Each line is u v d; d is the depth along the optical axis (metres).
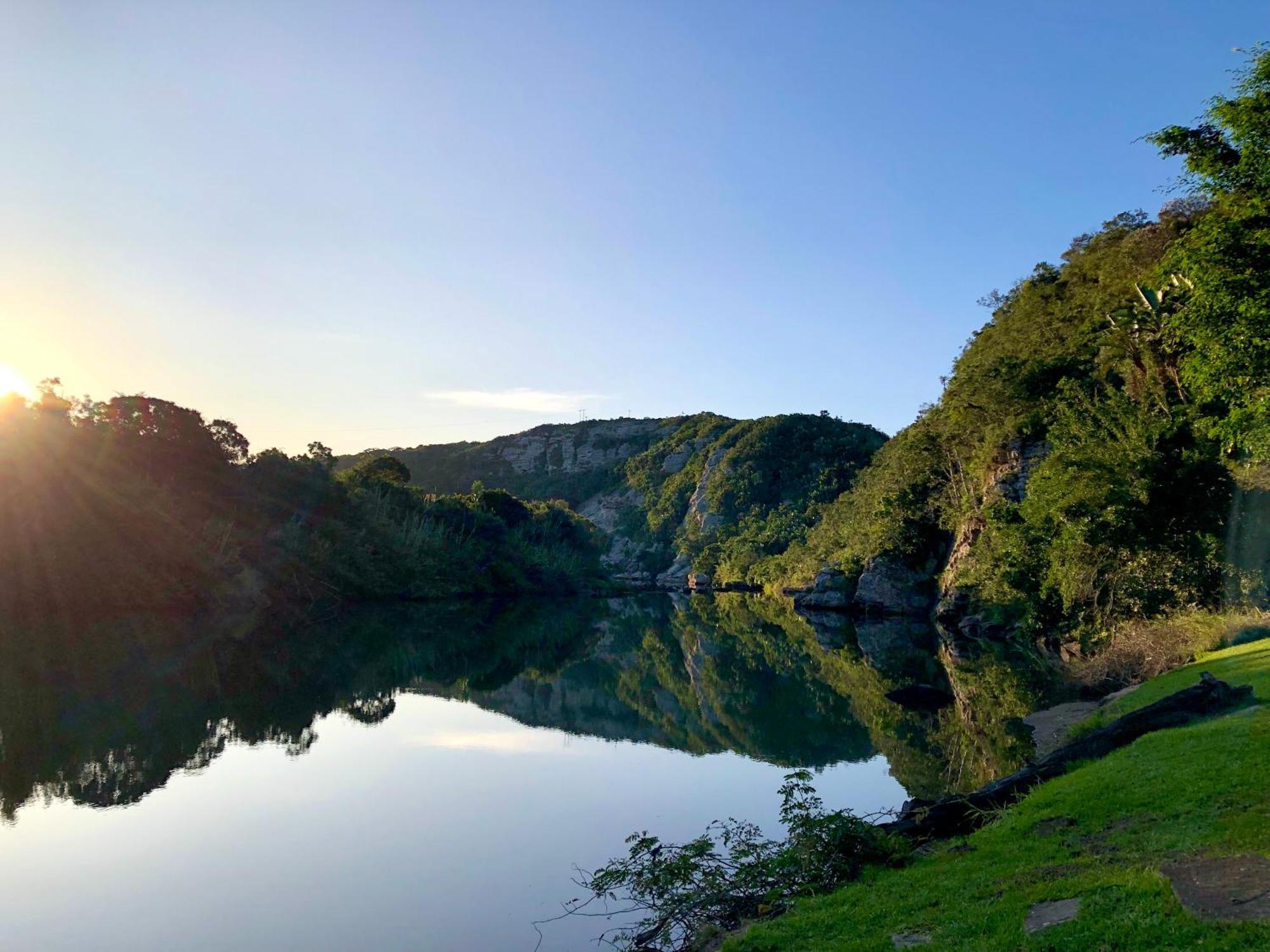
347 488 92.94
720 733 27.16
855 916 9.28
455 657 51.31
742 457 187.50
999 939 7.25
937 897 9.18
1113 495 31.33
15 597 52.81
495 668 46.16
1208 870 7.48
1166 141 19.11
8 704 31.50
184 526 66.69
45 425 62.72
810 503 156.00
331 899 13.28
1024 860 9.62
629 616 90.25
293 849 15.62
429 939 11.78
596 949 11.28
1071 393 46.25
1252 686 16.00
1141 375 39.00
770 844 13.27
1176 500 31.30
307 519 83.19
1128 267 53.94
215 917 12.61
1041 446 50.75
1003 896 8.47
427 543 96.88
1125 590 31.52
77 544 56.81
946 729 24.72
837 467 166.00
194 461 77.12
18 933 12.18
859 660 44.47
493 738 26.56
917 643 50.66
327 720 29.22
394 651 52.78
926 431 69.94
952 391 61.03
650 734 27.34
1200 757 11.66
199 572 64.00
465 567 105.12
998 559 45.78
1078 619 34.62
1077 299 64.19
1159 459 31.44
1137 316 37.44
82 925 12.41
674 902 12.06
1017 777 13.91
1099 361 48.62
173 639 54.38
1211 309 18.92
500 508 127.44
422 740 26.02
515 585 115.19
